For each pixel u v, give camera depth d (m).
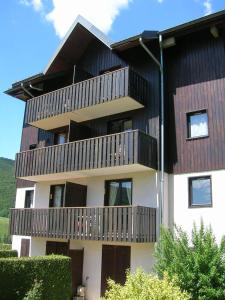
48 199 20.41
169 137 16.28
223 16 14.89
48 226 17.92
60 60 20.30
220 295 11.09
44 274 12.90
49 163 18.41
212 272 11.24
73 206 17.56
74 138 18.16
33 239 20.30
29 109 20.31
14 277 12.03
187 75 16.38
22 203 22.36
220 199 14.28
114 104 16.95
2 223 47.19
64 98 18.59
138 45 17.44
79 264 17.31
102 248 16.88
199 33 16.42
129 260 15.75
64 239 18.38
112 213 15.48
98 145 16.53
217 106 15.19
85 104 17.47
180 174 15.55
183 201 15.21
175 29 15.91
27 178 20.16
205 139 15.20
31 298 11.54
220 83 15.34
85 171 17.09
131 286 8.79
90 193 18.11
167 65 17.12
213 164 14.75
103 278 16.48
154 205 15.55
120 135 15.83
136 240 14.36
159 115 16.28
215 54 15.79
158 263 12.56
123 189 16.98
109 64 19.06
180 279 11.39
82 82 17.97
